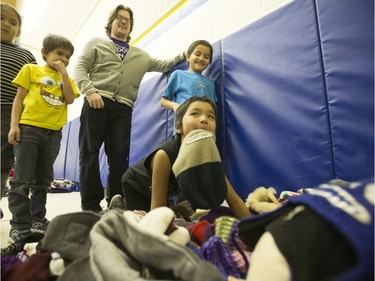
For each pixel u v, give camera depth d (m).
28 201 0.91
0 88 1.03
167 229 0.41
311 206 0.31
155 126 1.72
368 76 0.79
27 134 0.95
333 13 0.89
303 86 0.95
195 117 0.80
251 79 1.15
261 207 0.72
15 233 0.83
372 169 0.75
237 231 0.44
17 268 0.43
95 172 1.20
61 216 0.49
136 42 2.27
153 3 2.09
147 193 0.95
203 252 0.42
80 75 1.25
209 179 0.66
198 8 1.62
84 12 3.24
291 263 0.27
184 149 0.69
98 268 0.34
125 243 0.38
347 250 0.25
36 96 1.01
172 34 1.83
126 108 1.37
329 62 0.88
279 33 1.07
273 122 1.04
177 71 1.36
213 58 1.37
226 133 1.23
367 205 0.28
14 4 3.30
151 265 0.34
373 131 0.76
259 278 0.29
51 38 1.11
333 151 0.84
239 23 1.34
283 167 0.98
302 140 0.93
